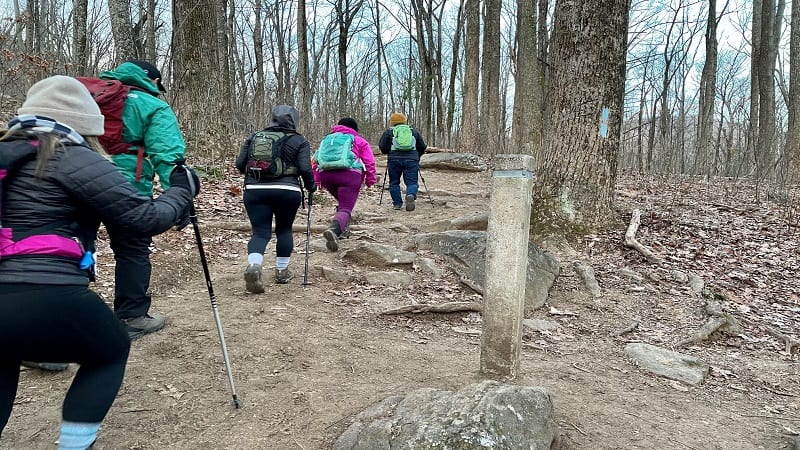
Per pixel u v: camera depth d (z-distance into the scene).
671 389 4.00
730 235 7.82
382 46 33.19
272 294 5.12
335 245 6.07
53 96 2.15
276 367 3.67
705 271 6.57
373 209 9.34
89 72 10.90
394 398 3.11
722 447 3.19
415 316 4.92
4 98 9.35
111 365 2.20
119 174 2.11
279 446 2.84
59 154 2.01
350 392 3.40
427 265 6.07
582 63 7.16
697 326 5.28
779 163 12.01
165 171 3.54
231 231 7.12
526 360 4.19
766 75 16.62
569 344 4.68
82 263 2.05
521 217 3.21
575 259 6.76
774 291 6.23
